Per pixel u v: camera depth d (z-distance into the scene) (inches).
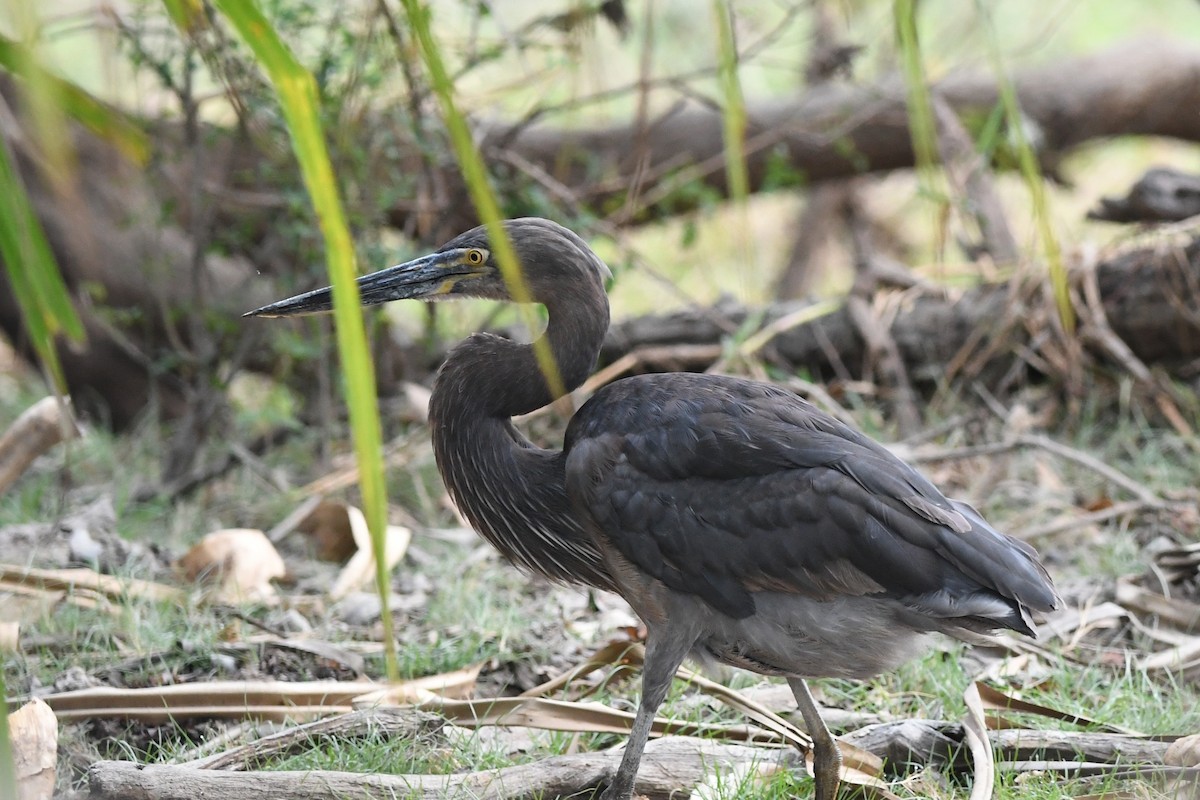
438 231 507.2
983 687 292.5
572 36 487.5
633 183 527.8
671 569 255.3
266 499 477.1
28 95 141.7
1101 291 502.0
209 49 424.8
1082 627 349.1
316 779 243.1
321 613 375.9
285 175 464.4
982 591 245.0
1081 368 499.8
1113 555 398.0
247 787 238.5
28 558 390.0
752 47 529.3
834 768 256.7
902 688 326.0
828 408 500.1
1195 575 373.7
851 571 246.1
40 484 482.3
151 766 238.7
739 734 289.0
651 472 256.8
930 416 506.0
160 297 509.7
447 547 436.5
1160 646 346.6
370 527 125.7
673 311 549.0
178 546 438.3
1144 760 266.7
